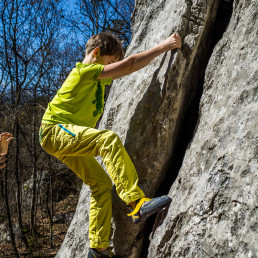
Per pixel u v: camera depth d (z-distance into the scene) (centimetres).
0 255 954
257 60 146
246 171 124
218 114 159
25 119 1074
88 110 195
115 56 210
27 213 1208
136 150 198
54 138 182
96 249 184
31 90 1011
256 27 156
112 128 238
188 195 155
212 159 147
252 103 138
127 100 232
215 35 216
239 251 115
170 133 196
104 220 188
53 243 1014
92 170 198
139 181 195
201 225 138
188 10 203
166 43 188
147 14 270
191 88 211
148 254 173
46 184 1191
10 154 1039
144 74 220
